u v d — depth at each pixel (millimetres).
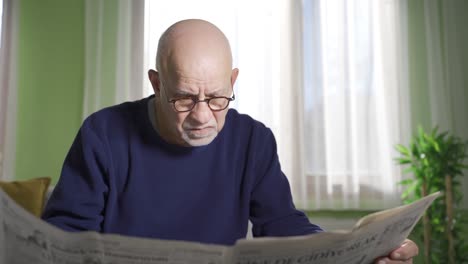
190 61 703
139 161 866
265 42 2779
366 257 626
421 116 2832
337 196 2732
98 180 812
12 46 2764
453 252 2322
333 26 2779
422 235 2492
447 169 2318
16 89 2760
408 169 2455
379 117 2760
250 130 966
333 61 2771
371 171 2734
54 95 2832
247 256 501
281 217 923
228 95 757
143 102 925
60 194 798
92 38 2795
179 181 871
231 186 905
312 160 2736
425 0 2828
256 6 2801
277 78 2781
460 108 2770
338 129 2752
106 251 505
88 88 2766
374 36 2795
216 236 870
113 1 2842
